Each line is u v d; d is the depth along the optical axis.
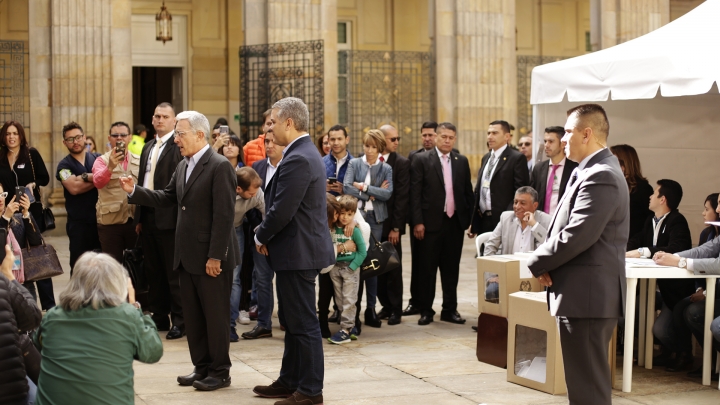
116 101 14.38
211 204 5.76
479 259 6.69
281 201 5.30
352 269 7.36
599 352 4.61
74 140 8.38
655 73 6.50
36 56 14.09
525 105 21.50
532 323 5.90
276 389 5.66
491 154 8.38
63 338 3.87
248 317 8.45
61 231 14.45
